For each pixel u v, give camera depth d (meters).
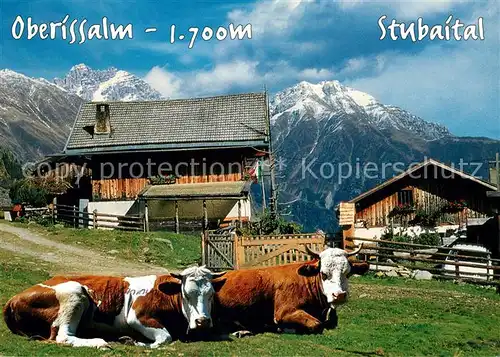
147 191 43.56
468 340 15.28
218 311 14.02
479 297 22.62
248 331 14.14
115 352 11.88
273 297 14.41
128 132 48.44
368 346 13.93
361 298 20.88
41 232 36.19
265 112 48.00
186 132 47.47
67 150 47.75
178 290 13.18
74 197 50.09
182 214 43.88
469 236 39.00
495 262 31.27
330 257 14.22
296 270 14.59
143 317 12.94
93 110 50.91
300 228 39.44
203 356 12.09
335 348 13.43
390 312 18.77
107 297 12.97
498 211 35.16
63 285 12.70
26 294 12.61
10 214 42.59
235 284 14.18
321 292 14.36
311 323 14.25
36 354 11.49
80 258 29.05
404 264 28.36
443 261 27.36
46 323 12.59
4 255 27.97
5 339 12.39
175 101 50.47
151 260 29.70
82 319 12.84
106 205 46.69
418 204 42.16
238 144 45.41
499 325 17.62
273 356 12.27
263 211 43.47
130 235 34.78
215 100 49.72
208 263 25.81
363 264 14.48
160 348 12.50
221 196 41.22
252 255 25.59
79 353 11.66
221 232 29.36
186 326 13.21
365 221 42.53
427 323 17.20
